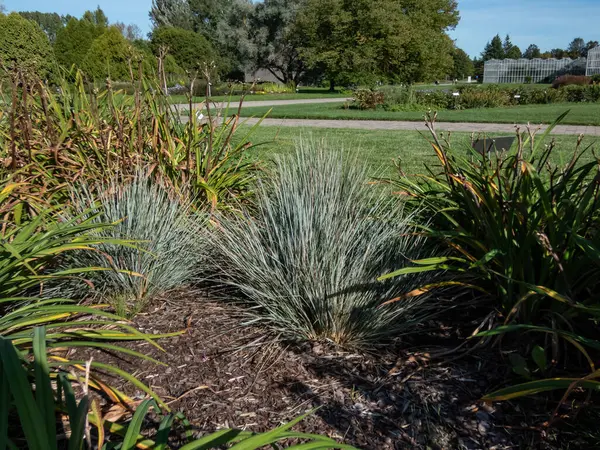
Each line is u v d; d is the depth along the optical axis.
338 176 3.29
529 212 2.58
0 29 19.78
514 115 16.55
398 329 2.60
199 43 41.19
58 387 1.77
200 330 2.75
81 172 3.76
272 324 2.78
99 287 3.08
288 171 3.38
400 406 2.17
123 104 4.65
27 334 2.04
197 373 2.38
